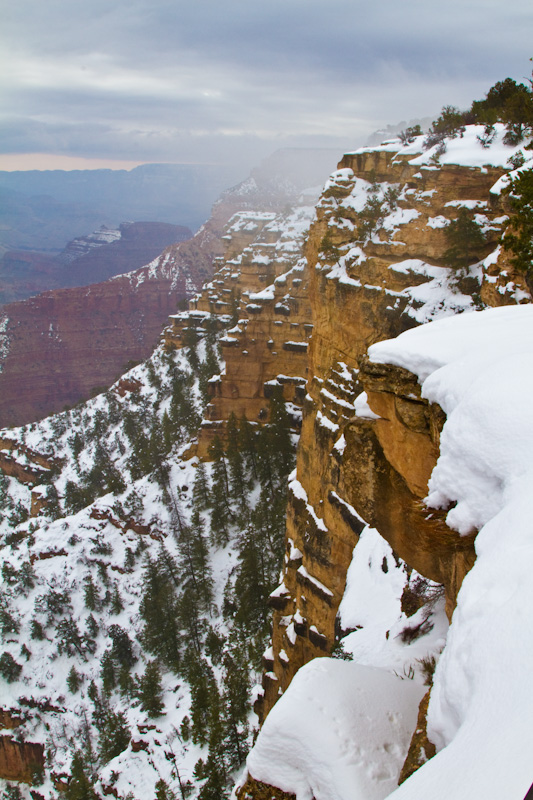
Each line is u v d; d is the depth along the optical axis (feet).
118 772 199.31
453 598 35.78
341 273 149.79
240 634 212.64
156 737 202.90
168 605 246.68
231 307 496.64
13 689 271.90
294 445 296.51
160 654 241.35
